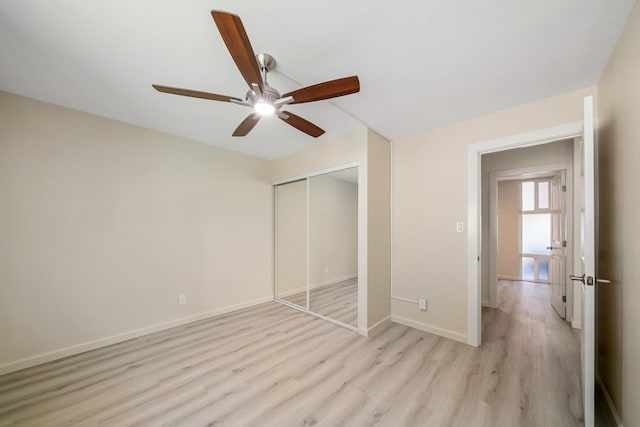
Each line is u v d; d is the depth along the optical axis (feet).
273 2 3.96
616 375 4.87
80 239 7.75
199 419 5.01
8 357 6.61
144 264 8.98
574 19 4.28
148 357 7.34
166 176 9.61
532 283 16.44
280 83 6.18
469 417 5.03
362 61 5.40
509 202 17.66
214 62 5.49
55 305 7.30
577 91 6.49
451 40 4.79
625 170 4.49
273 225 13.24
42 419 5.00
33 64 5.56
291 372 6.57
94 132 8.05
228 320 10.24
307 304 11.15
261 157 12.79
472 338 8.01
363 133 9.00
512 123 7.44
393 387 5.95
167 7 4.07
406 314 9.66
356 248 10.30
